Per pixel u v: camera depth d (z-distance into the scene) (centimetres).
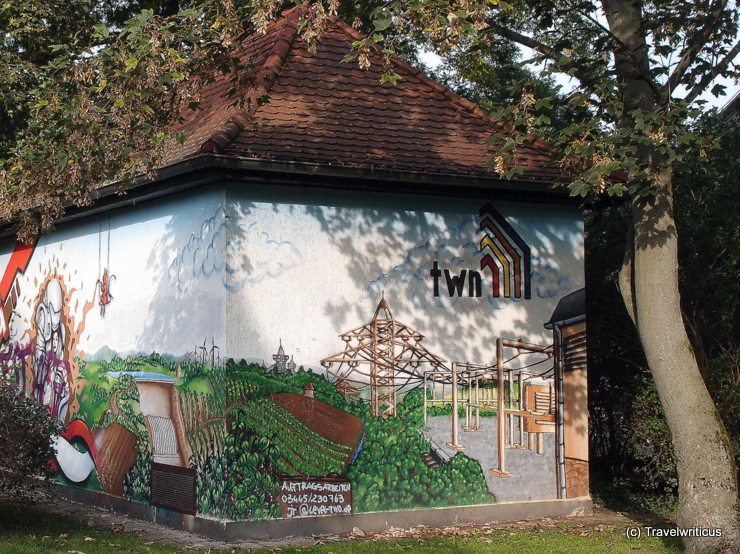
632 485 1298
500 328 1157
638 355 1335
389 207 1105
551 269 1195
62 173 942
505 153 930
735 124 1343
